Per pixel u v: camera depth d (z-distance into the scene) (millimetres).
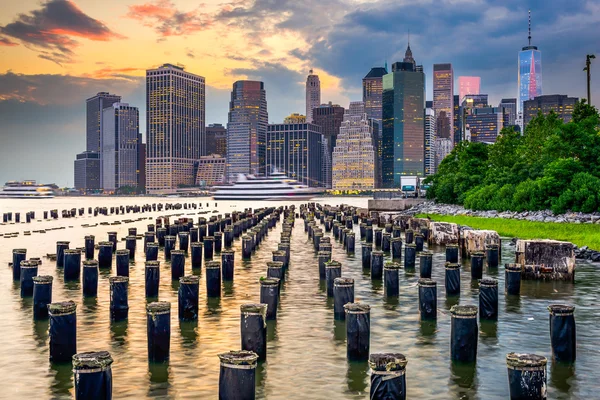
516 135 101000
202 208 167500
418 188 163875
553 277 28625
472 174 104625
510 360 11656
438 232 47375
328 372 15180
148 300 24859
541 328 19812
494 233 36688
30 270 25438
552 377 14617
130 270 34250
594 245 40469
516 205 69375
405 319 21344
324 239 39344
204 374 15062
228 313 22375
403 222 62188
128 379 14641
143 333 19266
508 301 24125
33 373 15141
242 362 10953
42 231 66938
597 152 62469
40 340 18453
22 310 22938
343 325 20391
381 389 10945
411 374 14992
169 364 15883
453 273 25719
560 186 61875
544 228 52625
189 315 20656
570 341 15711
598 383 14195
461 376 14820
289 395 13555
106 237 60250
